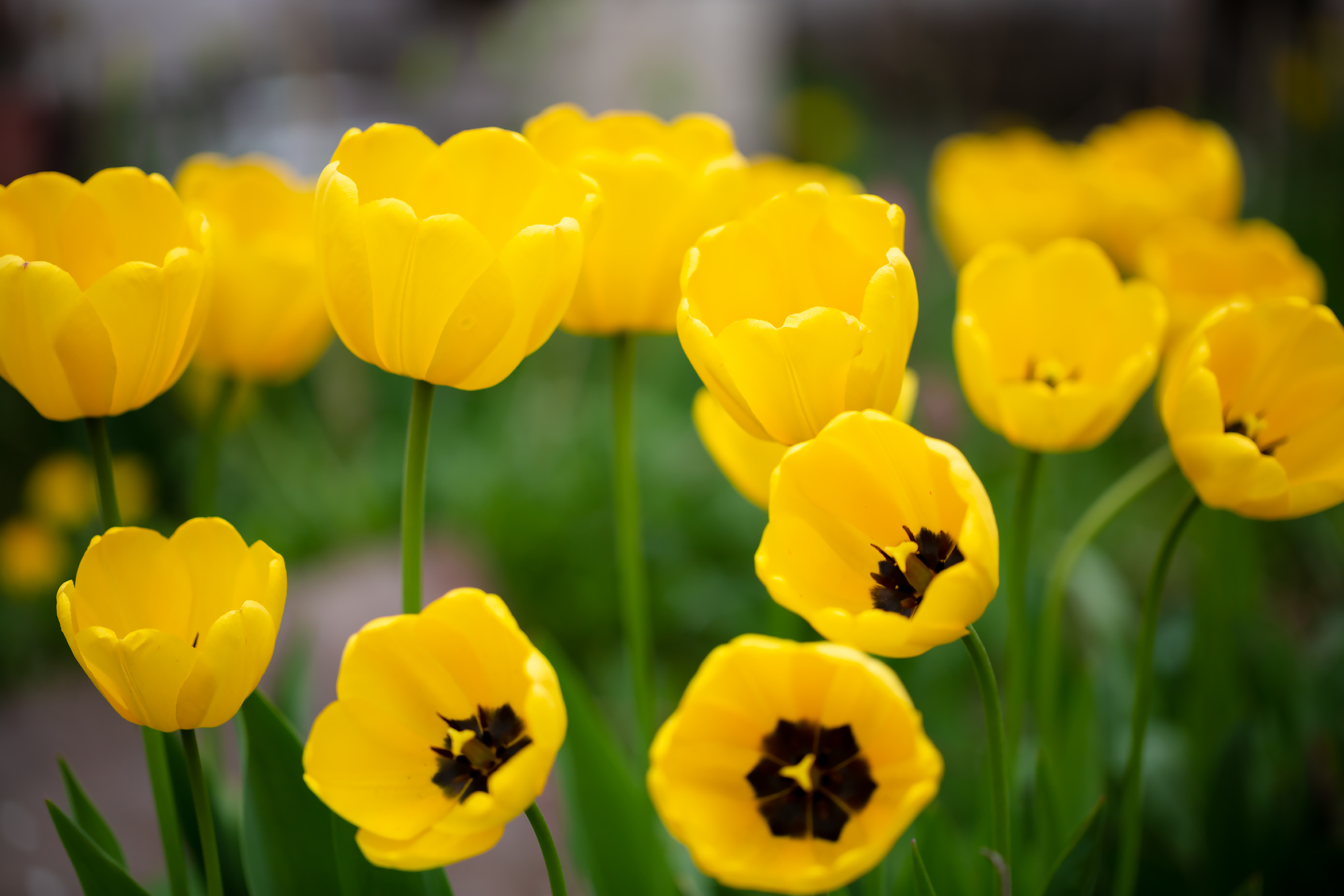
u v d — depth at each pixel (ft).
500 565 7.66
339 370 9.39
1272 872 3.45
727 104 14.49
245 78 11.63
